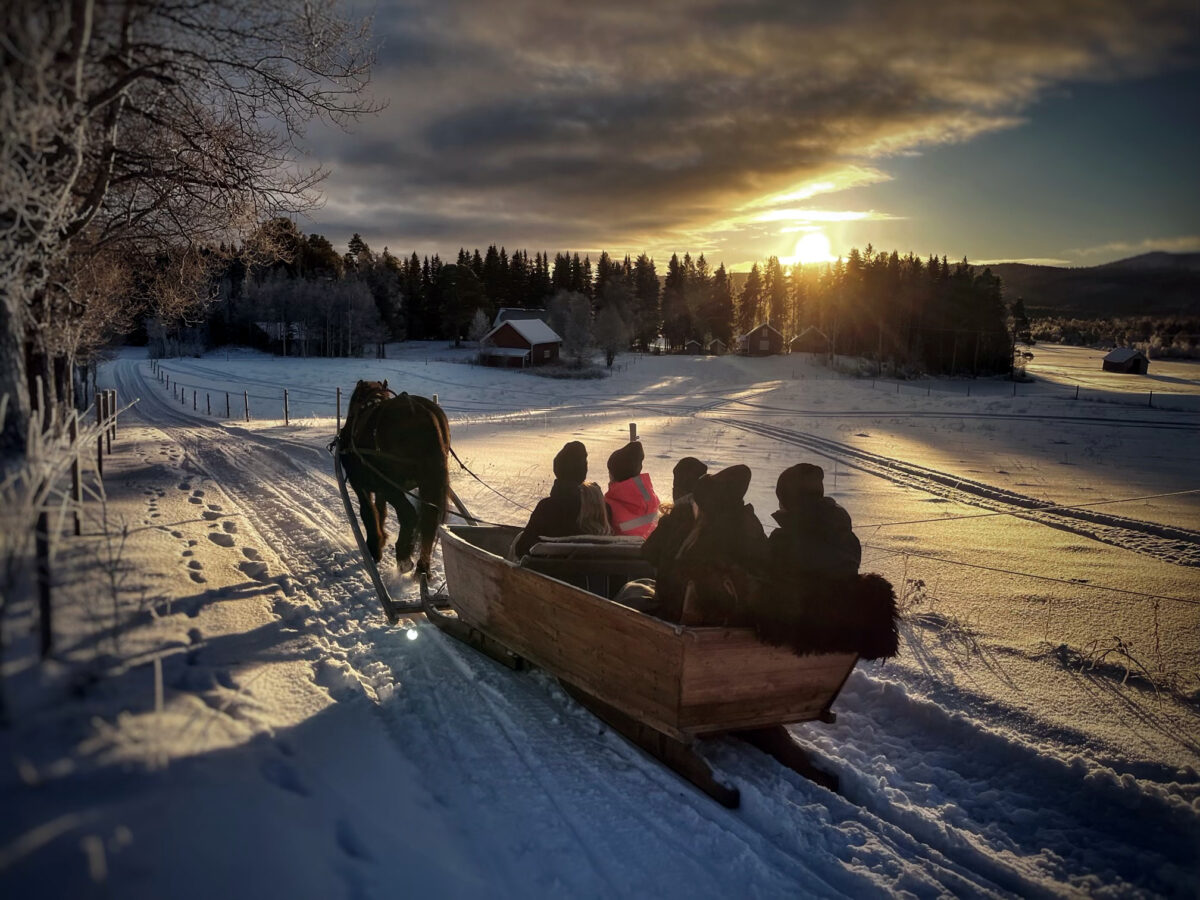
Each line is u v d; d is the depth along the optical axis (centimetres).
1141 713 500
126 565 594
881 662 583
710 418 3312
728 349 11888
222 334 9025
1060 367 9850
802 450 2034
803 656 433
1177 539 1035
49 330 572
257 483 1265
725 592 413
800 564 423
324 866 300
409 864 321
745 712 434
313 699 463
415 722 466
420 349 9800
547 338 8162
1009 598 745
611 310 8550
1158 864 360
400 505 746
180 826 285
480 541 684
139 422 2692
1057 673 564
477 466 1512
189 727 365
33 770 286
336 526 966
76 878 241
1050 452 2139
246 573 720
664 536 468
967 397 4922
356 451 743
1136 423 3198
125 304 1284
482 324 9650
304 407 3847
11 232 423
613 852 357
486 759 432
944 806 409
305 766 371
